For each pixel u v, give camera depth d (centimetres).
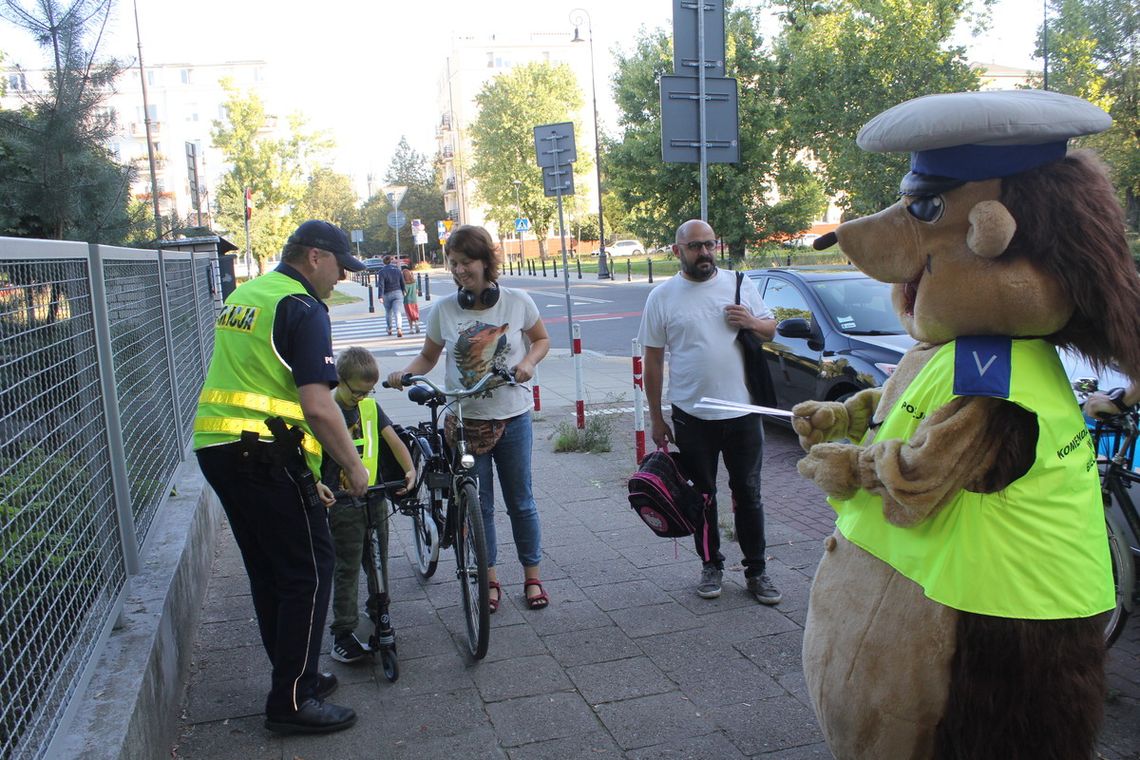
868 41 2364
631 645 414
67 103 682
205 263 868
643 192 3322
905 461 212
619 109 3341
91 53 695
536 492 671
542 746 333
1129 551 363
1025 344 220
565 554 539
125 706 272
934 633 214
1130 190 1616
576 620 444
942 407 216
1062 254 209
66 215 696
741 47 3055
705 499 445
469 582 407
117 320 389
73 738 254
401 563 538
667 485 432
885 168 2270
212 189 4756
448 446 459
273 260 5175
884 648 222
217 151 4953
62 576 276
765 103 3056
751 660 395
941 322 223
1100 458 400
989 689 209
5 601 229
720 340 446
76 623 286
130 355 416
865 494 236
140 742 278
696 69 728
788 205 3191
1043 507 209
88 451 320
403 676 393
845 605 235
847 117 2350
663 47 3238
